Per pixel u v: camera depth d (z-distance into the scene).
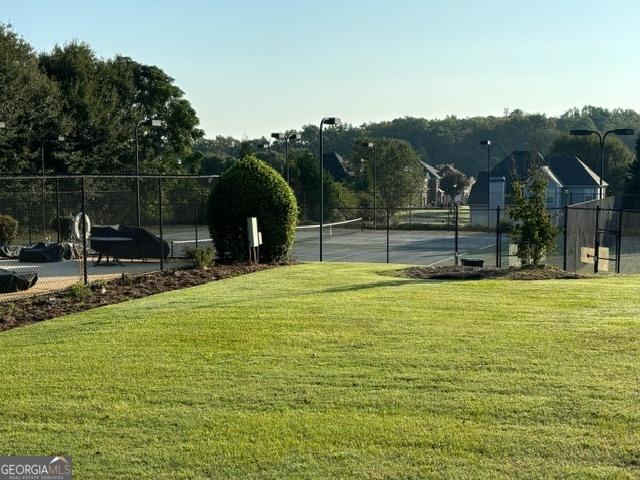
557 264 22.78
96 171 43.28
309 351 7.35
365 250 34.06
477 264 18.69
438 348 7.36
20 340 8.33
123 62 51.44
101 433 5.21
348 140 110.25
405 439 4.96
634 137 109.50
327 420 5.35
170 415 5.55
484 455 4.68
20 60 39.78
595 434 4.97
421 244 37.81
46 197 32.38
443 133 118.38
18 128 36.72
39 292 13.18
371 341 7.72
